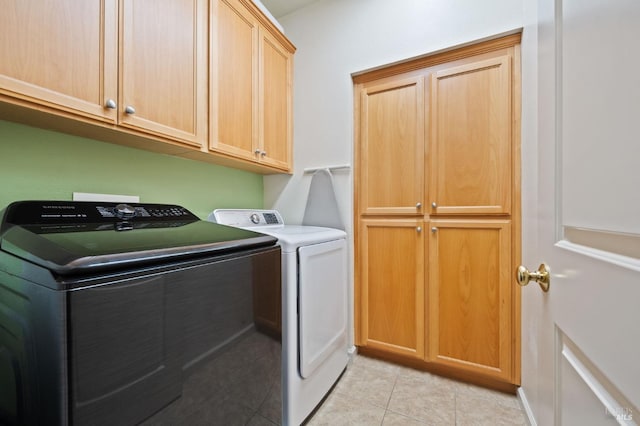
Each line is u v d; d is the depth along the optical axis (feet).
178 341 2.23
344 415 4.49
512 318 4.85
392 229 5.90
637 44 1.16
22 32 2.46
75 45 2.82
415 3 5.54
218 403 2.61
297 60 6.77
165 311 2.14
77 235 2.34
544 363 2.29
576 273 1.69
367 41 5.98
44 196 3.42
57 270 1.69
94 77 2.98
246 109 5.16
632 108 1.18
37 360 1.79
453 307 5.32
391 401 4.81
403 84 5.74
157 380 2.08
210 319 2.52
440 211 5.40
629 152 1.20
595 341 1.45
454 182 5.30
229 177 6.17
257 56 5.43
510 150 4.86
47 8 2.62
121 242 2.27
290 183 6.82
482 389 5.10
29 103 2.55
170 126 3.79
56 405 1.65
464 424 4.28
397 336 5.82
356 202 6.24
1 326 2.18
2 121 3.06
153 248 2.21
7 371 2.08
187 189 5.23
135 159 4.37
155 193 4.67
